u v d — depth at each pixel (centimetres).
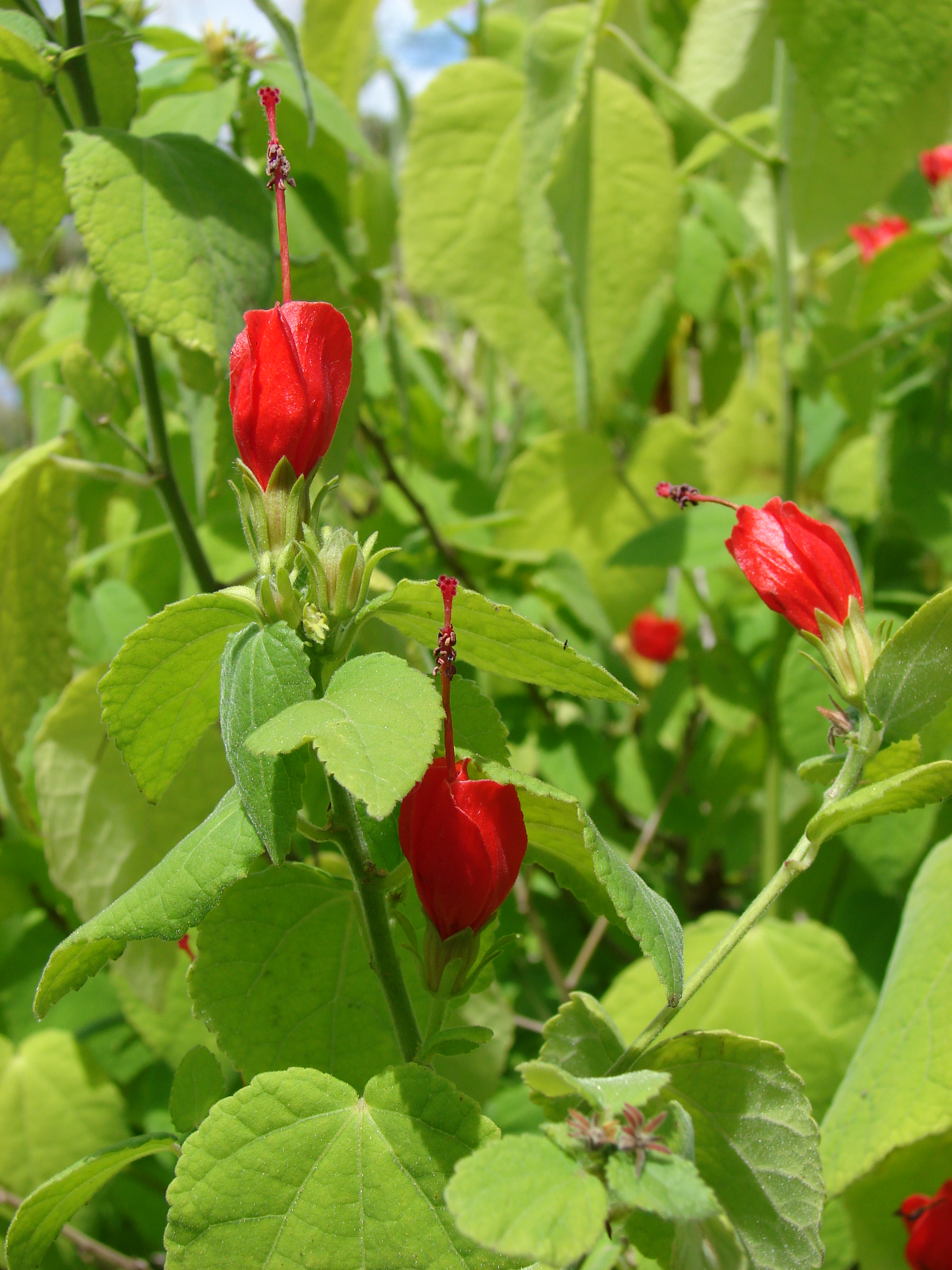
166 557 41
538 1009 40
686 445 46
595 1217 14
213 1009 21
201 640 19
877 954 36
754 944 32
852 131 30
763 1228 19
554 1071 16
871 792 18
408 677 17
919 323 36
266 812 17
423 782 18
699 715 47
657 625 47
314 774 27
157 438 29
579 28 34
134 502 48
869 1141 24
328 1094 18
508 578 43
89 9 32
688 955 33
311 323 19
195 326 24
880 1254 28
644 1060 19
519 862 18
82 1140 35
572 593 40
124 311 24
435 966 18
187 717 21
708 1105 19
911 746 20
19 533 30
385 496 44
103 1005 38
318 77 44
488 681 41
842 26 29
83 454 41
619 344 40
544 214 35
